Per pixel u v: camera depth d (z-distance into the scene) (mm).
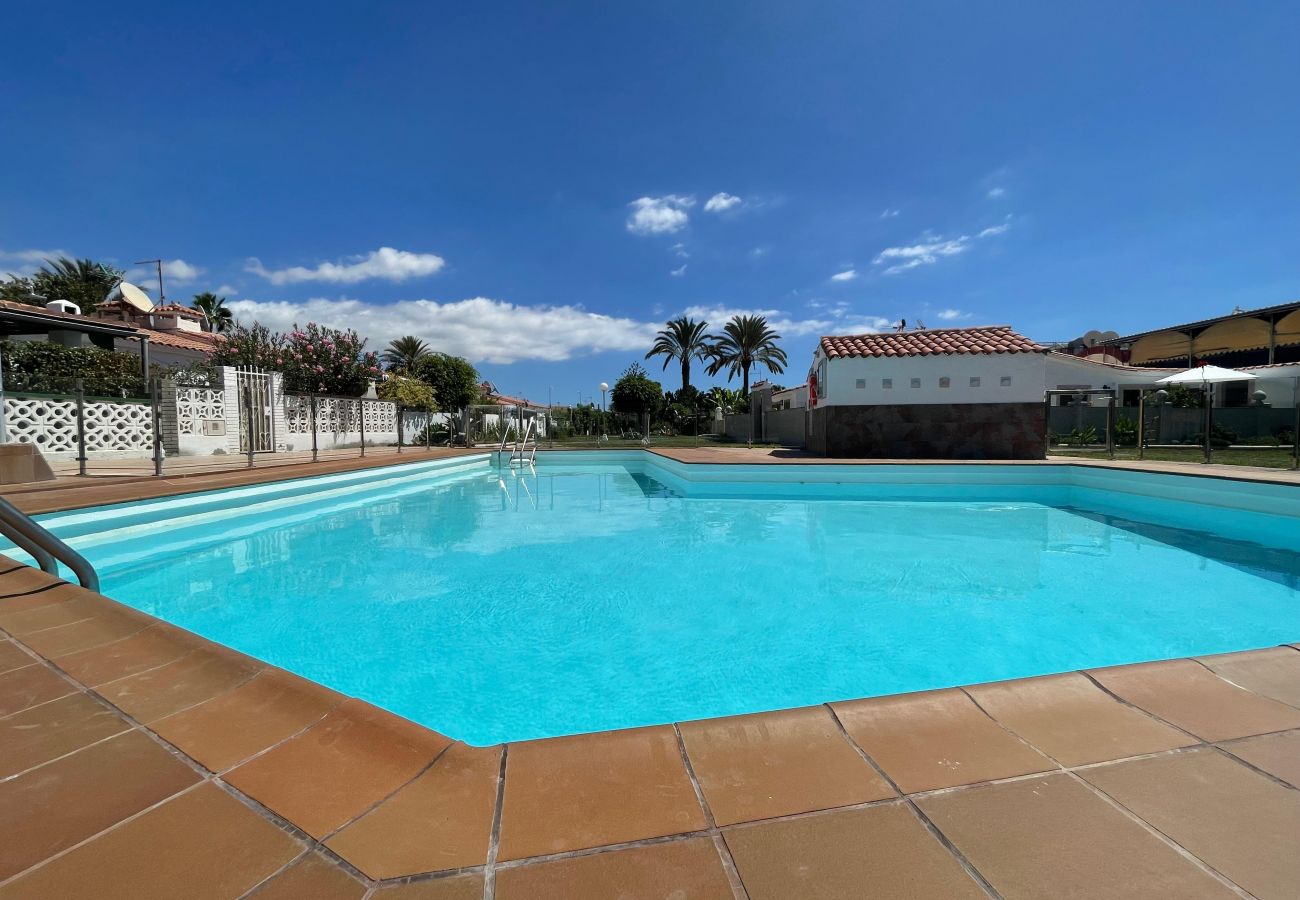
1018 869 1070
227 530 6770
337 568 5074
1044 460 10672
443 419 22266
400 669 3051
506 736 2412
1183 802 1263
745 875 1061
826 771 1390
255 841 1137
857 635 3486
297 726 1572
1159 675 1864
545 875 1059
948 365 11711
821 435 12820
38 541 2748
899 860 1096
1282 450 12781
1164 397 18062
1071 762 1420
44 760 1401
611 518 7605
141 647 2113
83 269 33875
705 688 2826
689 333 33719
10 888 997
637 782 1349
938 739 1524
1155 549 5684
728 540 6207
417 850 1121
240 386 13234
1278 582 4543
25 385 10297
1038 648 3275
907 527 6891
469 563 5246
